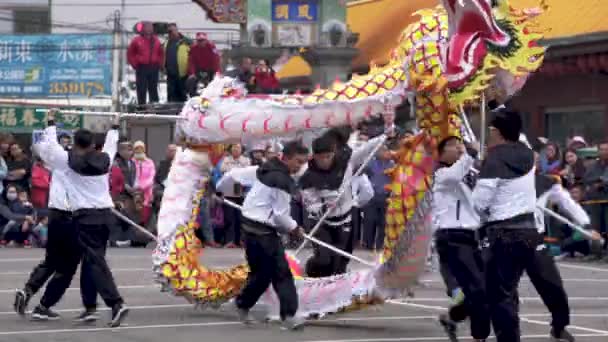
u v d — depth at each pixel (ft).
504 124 37.01
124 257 75.41
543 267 40.55
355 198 50.88
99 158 44.47
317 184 48.83
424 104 42.65
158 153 99.60
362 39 126.21
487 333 40.06
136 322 46.32
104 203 44.86
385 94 47.91
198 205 48.29
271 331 44.19
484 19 46.70
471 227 40.06
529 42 47.91
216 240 86.53
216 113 47.88
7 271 65.67
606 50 91.61
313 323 46.50
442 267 41.68
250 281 45.01
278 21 108.17
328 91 48.19
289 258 48.47
